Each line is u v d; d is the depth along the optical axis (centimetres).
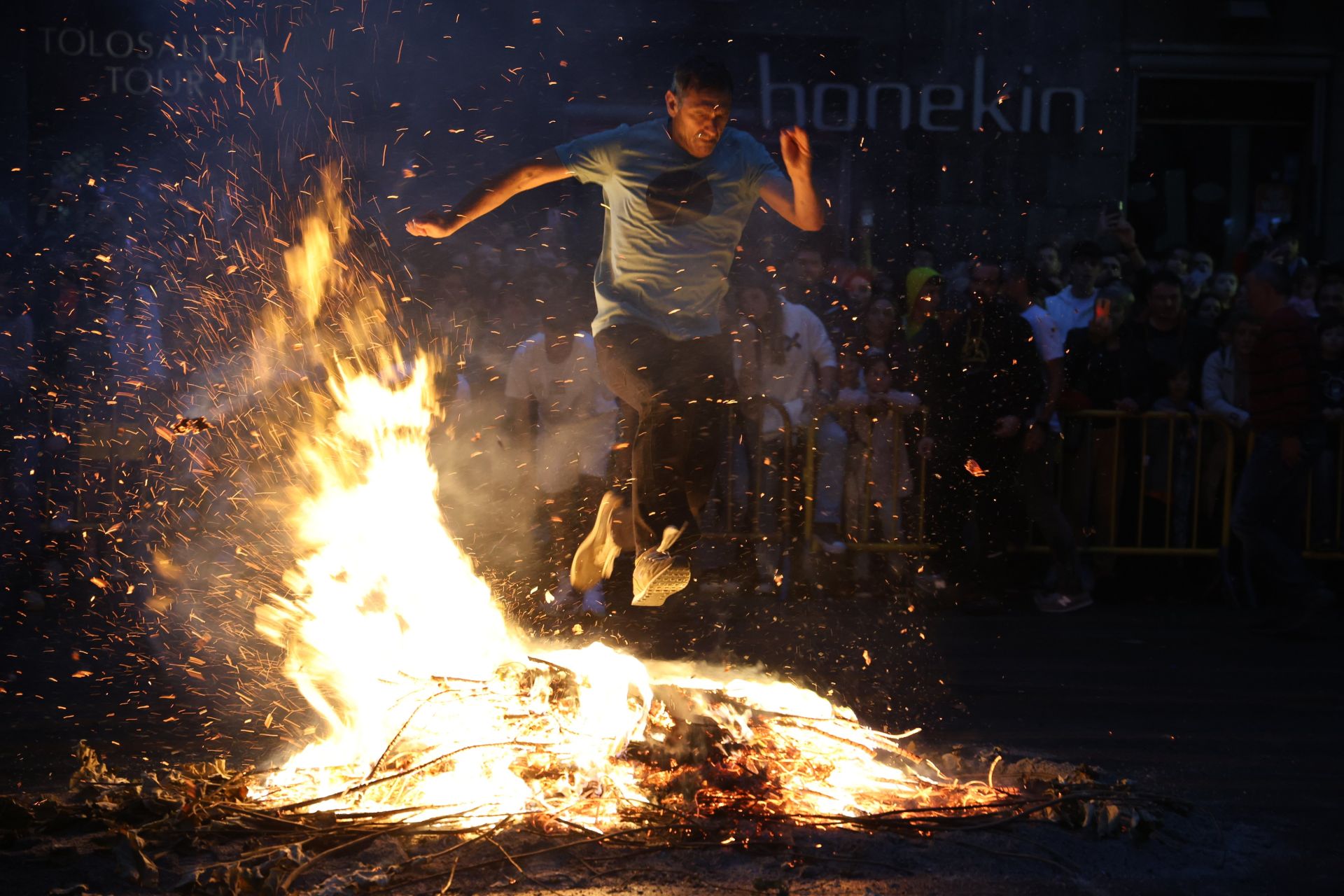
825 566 1039
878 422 1029
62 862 418
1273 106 1728
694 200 570
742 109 1639
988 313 999
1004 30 1652
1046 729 655
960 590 1009
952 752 596
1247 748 631
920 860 435
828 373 1036
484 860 421
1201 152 1727
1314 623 977
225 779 497
